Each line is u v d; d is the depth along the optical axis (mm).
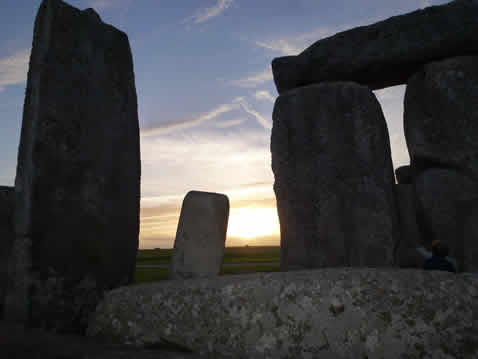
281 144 5004
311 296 2102
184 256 3820
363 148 4621
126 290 2684
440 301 1944
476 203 4086
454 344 1836
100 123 3086
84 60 3027
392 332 1914
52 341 2164
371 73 4906
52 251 2625
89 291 2820
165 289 2512
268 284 2232
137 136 3449
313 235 4602
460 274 2092
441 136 4406
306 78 5176
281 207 4867
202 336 2242
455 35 4391
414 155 4594
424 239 4504
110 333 2533
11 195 3771
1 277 3471
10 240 3627
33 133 2635
